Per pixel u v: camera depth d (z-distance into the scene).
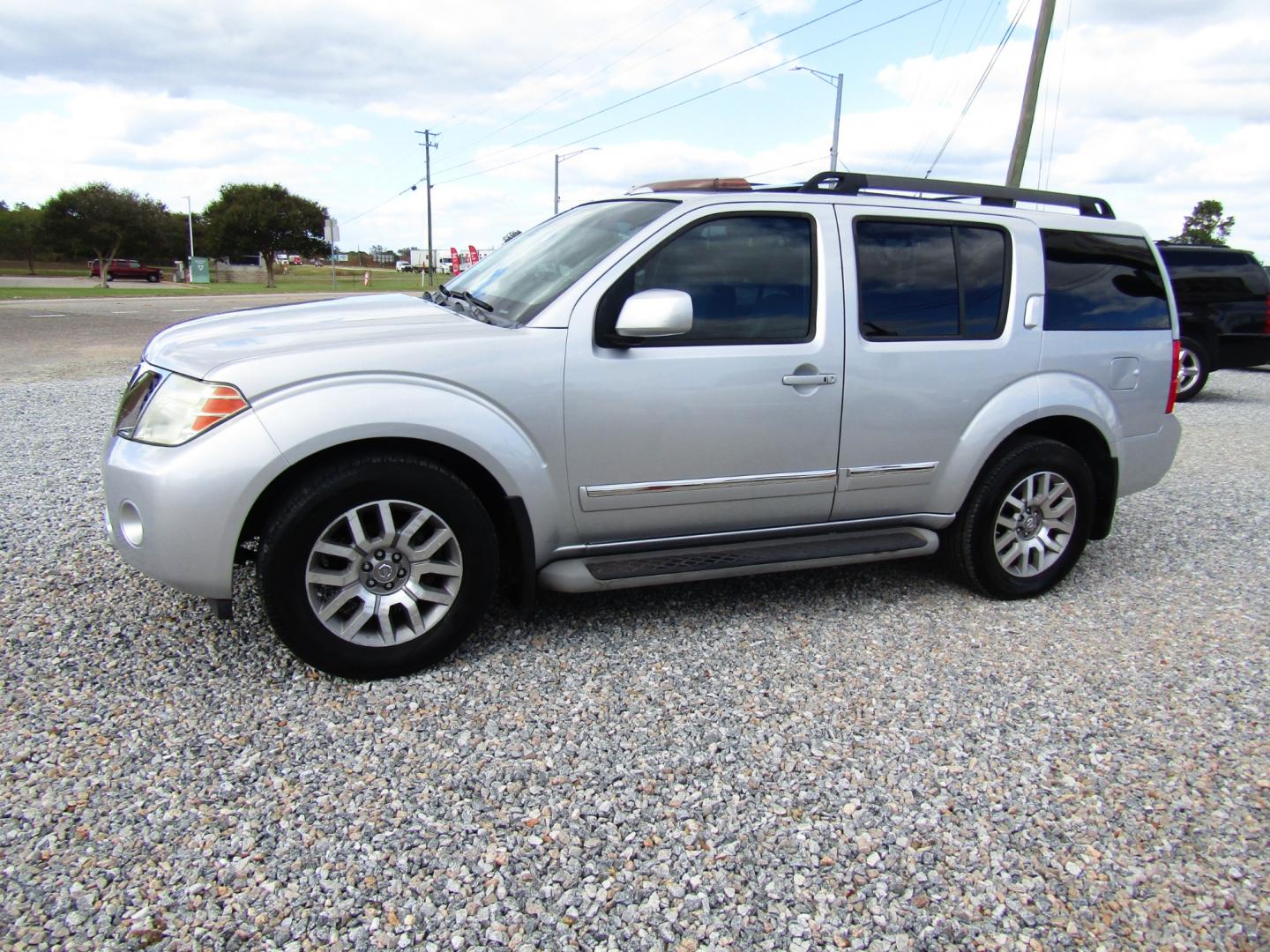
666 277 3.44
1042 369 4.10
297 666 3.26
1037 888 2.28
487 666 3.35
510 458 3.21
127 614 3.65
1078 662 3.58
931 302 3.89
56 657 3.26
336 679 3.18
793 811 2.54
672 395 3.41
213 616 3.64
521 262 3.90
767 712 3.08
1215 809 2.63
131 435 3.08
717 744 2.87
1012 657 3.61
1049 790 2.70
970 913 2.18
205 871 2.20
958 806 2.60
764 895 2.21
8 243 66.19
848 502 3.87
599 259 3.41
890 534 4.00
